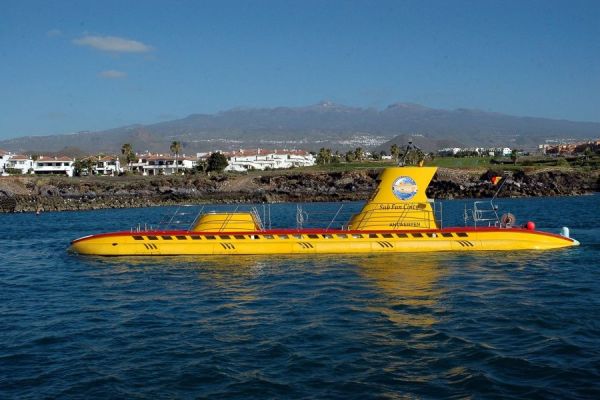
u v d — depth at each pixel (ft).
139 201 465.88
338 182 526.16
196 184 530.68
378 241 135.13
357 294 97.91
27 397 59.31
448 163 606.55
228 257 134.51
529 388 58.90
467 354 68.49
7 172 647.56
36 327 84.53
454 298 94.17
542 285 102.99
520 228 141.38
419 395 58.03
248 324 82.58
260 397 58.29
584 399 56.18
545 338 73.41
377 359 67.62
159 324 83.97
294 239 136.36
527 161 606.96
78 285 113.60
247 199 491.72
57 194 492.95
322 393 58.90
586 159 605.73
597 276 109.81
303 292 100.58
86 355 71.31
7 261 152.05
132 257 138.72
